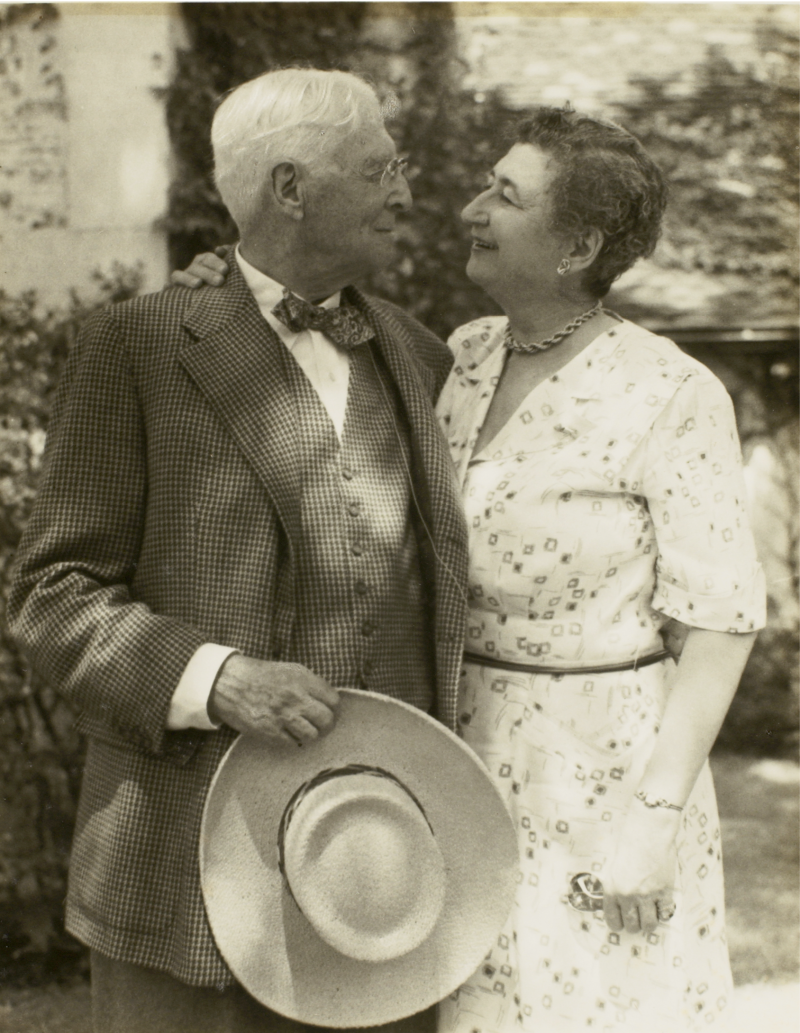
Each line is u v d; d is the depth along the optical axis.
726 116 5.07
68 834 3.53
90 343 1.84
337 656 1.81
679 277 5.51
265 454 1.79
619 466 1.85
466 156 4.20
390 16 4.10
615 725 1.90
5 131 3.58
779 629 5.83
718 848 2.03
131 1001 1.79
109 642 1.71
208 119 3.67
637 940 1.86
